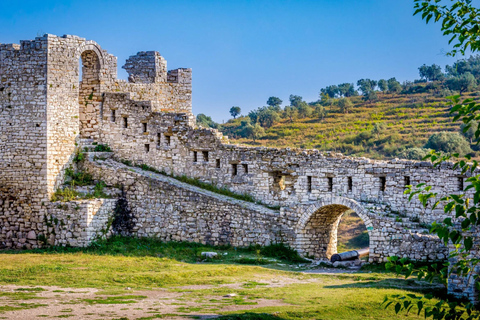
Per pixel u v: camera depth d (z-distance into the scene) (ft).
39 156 146.61
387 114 457.27
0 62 149.38
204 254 129.49
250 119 532.32
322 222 140.97
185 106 184.03
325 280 110.22
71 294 89.92
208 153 156.56
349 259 131.03
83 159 156.04
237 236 141.59
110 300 86.43
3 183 148.05
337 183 139.64
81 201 141.69
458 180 124.57
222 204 143.54
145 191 150.30
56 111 149.79
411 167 129.90
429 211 126.72
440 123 386.52
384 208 130.31
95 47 162.20
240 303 87.30
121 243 143.13
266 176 148.56
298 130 452.76
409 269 58.49
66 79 152.15
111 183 153.07
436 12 63.87
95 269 111.96
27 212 146.10
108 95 165.99
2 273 106.01
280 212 138.10
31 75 148.05
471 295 92.17
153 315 77.05
